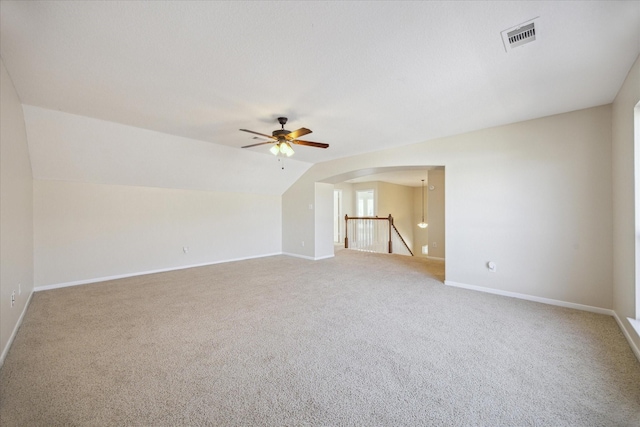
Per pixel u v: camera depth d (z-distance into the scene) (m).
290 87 2.63
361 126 3.80
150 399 1.71
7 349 2.29
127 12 1.63
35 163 3.82
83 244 4.49
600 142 3.14
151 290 4.06
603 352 2.27
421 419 1.55
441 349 2.32
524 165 3.63
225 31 1.82
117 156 4.24
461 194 4.15
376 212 9.45
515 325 2.80
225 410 1.62
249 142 4.61
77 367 2.05
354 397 1.73
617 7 1.61
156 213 5.32
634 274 2.41
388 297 3.70
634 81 2.26
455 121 3.61
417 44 1.97
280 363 2.12
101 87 2.62
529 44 1.98
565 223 3.36
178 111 3.22
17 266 2.87
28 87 2.62
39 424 1.50
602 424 1.51
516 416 1.57
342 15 1.67
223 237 6.32
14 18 1.67
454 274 4.23
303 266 5.79
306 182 6.78
